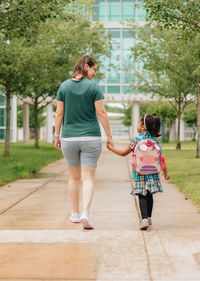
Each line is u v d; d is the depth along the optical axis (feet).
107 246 13.84
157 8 35.01
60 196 25.86
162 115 158.51
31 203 23.11
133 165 16.39
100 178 36.65
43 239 14.79
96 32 69.82
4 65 56.80
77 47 69.62
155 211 20.44
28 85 67.00
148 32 68.28
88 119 16.12
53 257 12.67
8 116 67.41
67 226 17.06
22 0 35.29
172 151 87.15
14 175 37.27
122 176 38.42
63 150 16.44
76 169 16.93
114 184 32.09
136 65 132.98
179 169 43.70
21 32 37.68
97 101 15.94
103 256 12.75
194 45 50.08
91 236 15.19
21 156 67.41
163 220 18.21
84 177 16.26
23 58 57.41
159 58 66.23
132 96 137.49
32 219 18.58
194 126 191.93
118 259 12.46
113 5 134.21
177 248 13.60
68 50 69.82
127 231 15.97
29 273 11.28
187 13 34.96
